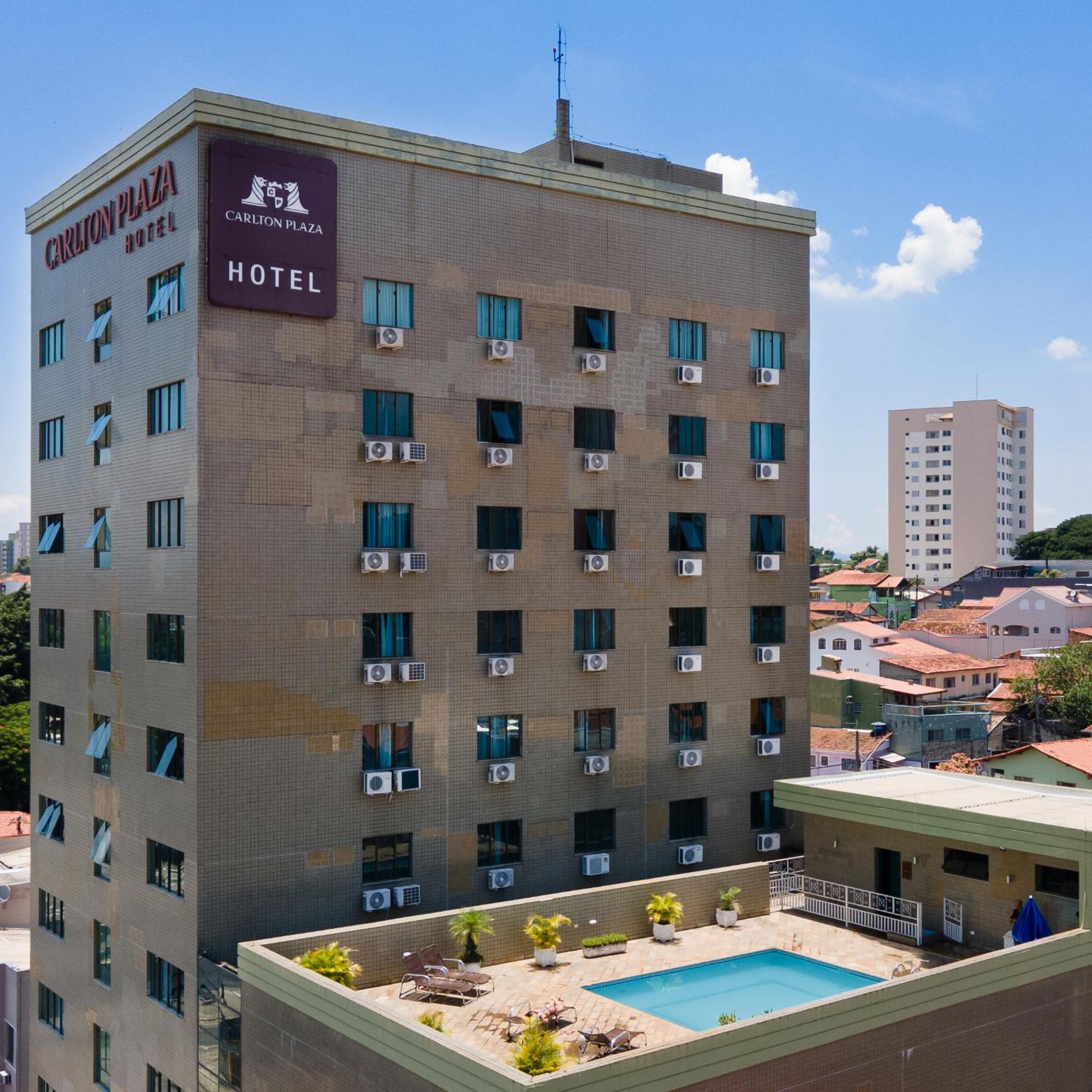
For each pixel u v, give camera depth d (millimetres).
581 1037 28594
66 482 43250
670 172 48406
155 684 36688
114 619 39375
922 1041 29188
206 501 34281
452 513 38500
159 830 36312
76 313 42375
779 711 46125
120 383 39000
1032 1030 31641
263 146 35094
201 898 34125
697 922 38406
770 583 45844
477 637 39062
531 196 40188
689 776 43688
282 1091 29844
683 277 43656
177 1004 35969
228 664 34594
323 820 36094
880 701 99188
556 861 40594
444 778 38281
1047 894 33938
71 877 42656
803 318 46781
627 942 36656
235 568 34719
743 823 44969
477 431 39094
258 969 30719
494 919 34719
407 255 37625
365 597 36875
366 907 36375
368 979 32531
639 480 42594
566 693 40875
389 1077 26156
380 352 37125
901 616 168125
